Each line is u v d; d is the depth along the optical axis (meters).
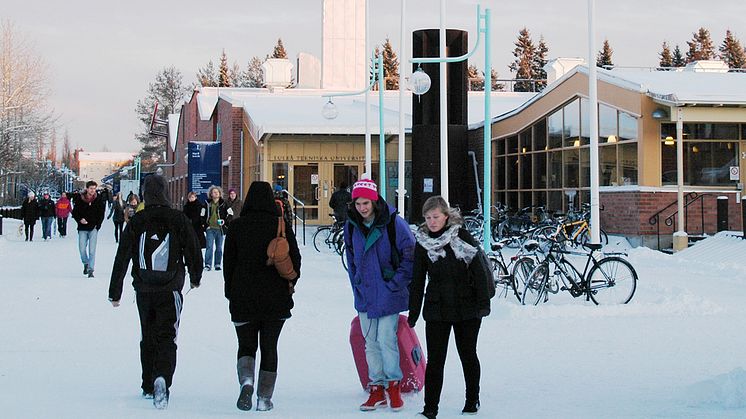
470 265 6.85
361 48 45.41
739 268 18.34
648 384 8.01
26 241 33.44
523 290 14.05
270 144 34.59
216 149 38.44
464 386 8.11
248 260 7.17
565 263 13.97
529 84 99.00
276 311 7.14
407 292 7.29
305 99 40.41
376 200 7.34
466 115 29.94
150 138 111.00
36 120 51.06
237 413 6.95
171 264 7.41
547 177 29.39
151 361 7.52
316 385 8.07
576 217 24.55
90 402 7.26
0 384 7.96
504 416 6.84
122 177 102.12
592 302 13.73
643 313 12.81
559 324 11.83
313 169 34.91
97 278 18.11
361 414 6.96
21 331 10.99
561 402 7.30
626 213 24.19
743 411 6.92
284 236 7.22
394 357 7.20
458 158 29.62
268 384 7.12
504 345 10.15
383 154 24.09
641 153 23.70
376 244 7.29
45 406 7.09
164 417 6.77
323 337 10.69
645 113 23.69
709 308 13.02
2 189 61.94
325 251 25.84
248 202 7.31
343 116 34.38
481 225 25.69
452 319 6.78
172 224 7.47
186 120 56.97
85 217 18.30
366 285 7.27
